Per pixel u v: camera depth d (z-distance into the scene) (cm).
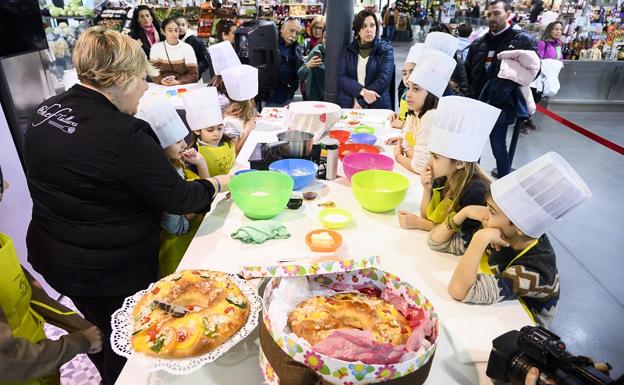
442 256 125
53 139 110
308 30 514
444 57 174
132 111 125
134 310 89
